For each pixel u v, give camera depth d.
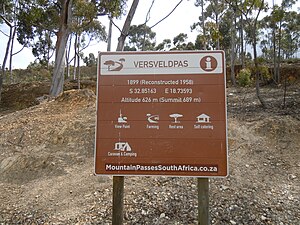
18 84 21.77
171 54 2.62
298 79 13.80
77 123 6.53
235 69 18.19
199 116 2.53
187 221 3.27
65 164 5.12
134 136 2.57
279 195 3.75
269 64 18.11
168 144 2.53
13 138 6.27
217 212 3.42
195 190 3.91
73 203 3.86
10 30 15.80
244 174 4.32
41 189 4.38
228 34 21.28
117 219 2.68
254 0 7.78
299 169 4.35
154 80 2.61
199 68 2.58
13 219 3.59
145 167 2.54
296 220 3.24
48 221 3.48
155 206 3.57
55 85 12.88
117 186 2.68
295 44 24.28
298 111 6.42
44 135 6.24
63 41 13.22
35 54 22.55
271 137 5.41
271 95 9.37
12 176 4.89
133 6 7.43
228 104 8.34
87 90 9.12
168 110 2.56
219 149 2.47
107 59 2.67
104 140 2.60
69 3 13.22
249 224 3.21
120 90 2.63
